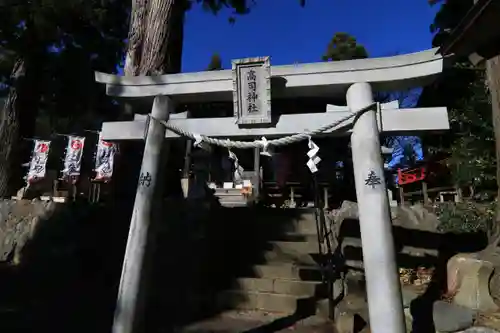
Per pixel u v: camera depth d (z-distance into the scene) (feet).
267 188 41.96
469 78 21.57
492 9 12.03
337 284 16.60
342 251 18.47
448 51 14.90
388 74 11.01
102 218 23.76
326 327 14.40
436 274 15.71
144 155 11.94
